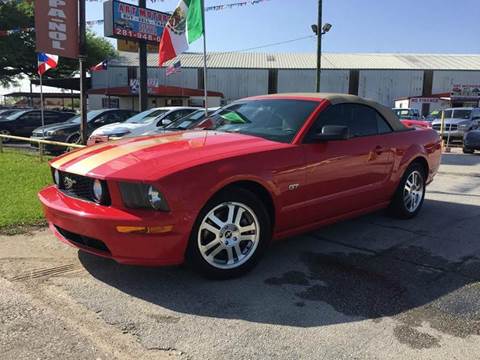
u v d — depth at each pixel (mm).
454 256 4477
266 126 4484
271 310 3289
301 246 4691
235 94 47688
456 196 7391
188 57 50562
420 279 3900
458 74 48094
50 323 3029
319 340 2906
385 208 5766
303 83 47812
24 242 4551
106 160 3670
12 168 8977
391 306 3389
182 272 3904
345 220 5160
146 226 3254
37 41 8719
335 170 4410
